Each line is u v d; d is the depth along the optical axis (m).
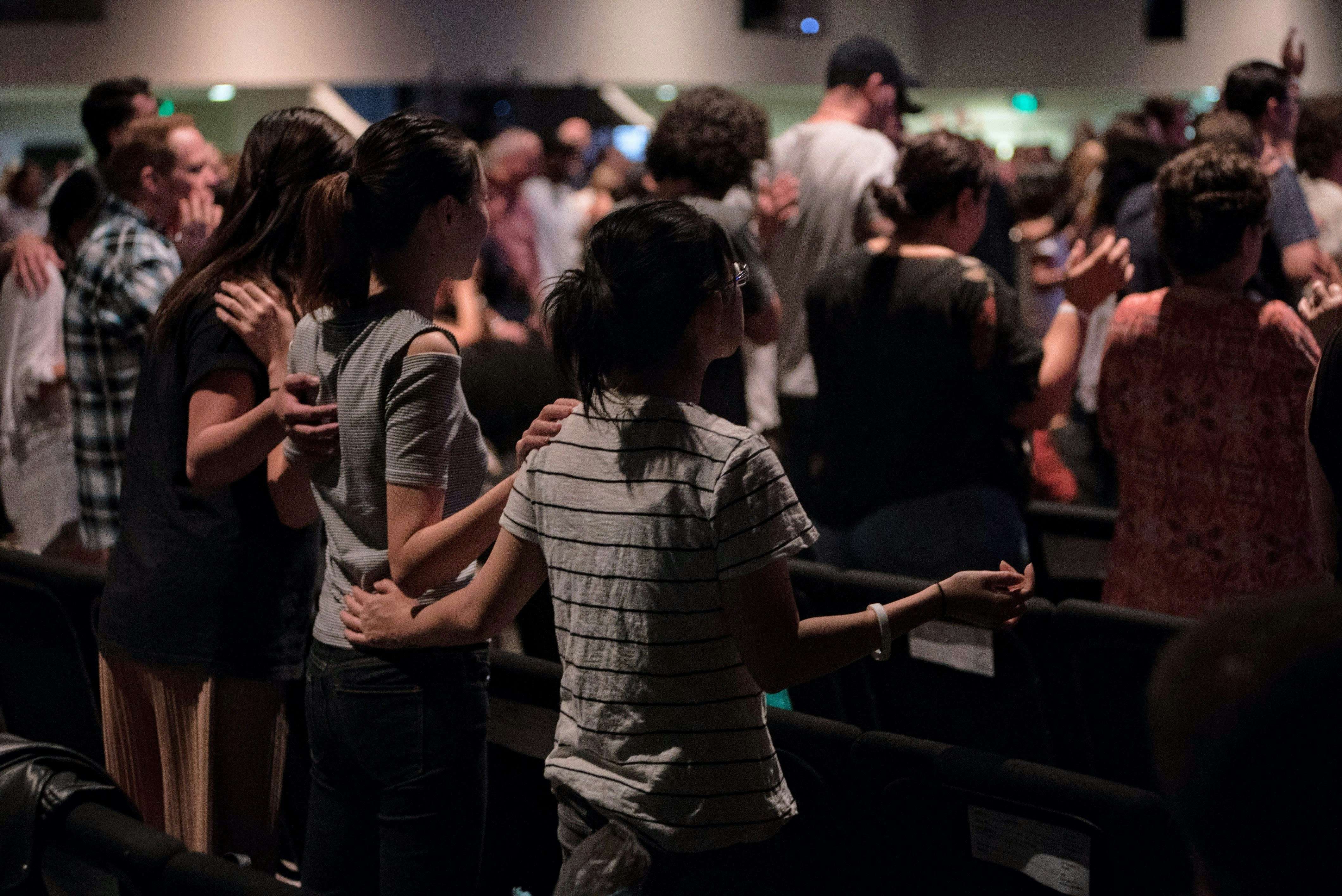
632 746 1.43
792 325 3.80
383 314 1.71
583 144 8.67
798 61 11.81
